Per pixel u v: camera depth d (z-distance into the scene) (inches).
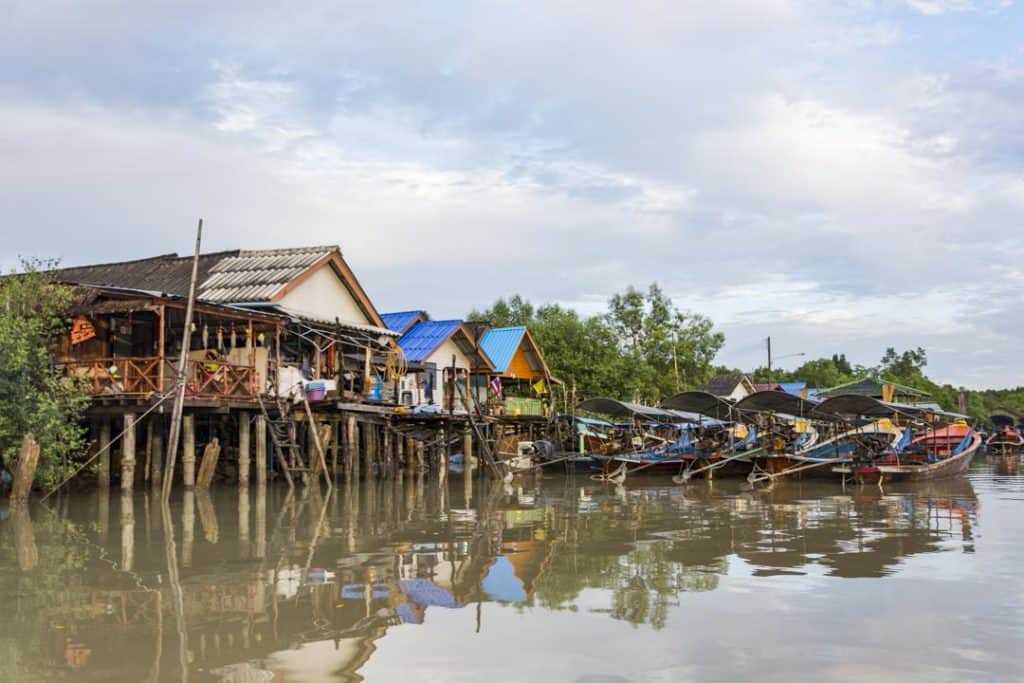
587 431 1459.2
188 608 323.3
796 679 250.1
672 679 249.1
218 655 266.7
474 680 247.0
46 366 740.7
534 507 722.2
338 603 332.8
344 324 1006.4
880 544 498.6
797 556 452.1
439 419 1058.1
